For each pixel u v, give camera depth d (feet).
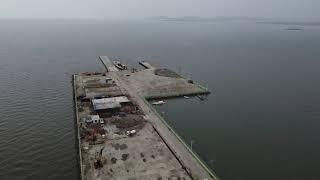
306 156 249.34
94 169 211.82
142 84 444.14
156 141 255.09
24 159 240.53
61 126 303.68
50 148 258.78
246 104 379.96
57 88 435.53
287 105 376.27
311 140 279.28
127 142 251.39
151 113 321.73
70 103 371.97
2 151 251.60
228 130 299.99
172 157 229.86
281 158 245.65
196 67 606.14
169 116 336.70
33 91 418.92
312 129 303.68
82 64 622.54
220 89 447.01
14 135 280.92
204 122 320.50
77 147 258.37
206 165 228.63
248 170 226.38
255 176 218.79
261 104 380.17
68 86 447.42
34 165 232.53
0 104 362.33
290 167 232.12
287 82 488.85
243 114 345.10
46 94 406.00
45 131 291.38
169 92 408.67
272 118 333.21
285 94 422.41
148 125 287.89
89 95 373.81
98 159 220.23
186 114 343.67
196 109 360.89
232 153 252.01
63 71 551.18
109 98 349.61
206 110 357.82
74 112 341.82
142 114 316.40
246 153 252.62
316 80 501.15
